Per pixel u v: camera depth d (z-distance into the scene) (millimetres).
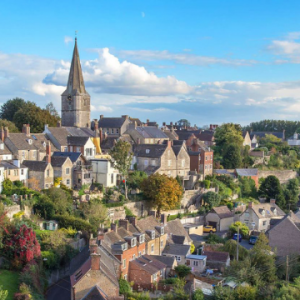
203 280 65500
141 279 62438
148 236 71438
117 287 51219
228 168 129125
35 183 84500
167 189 91500
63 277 63219
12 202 74125
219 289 58188
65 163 89875
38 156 94562
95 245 51750
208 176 115312
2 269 57125
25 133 97125
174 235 79250
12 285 53531
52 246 64188
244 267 67188
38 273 57531
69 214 78375
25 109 126062
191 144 125375
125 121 136250
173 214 96688
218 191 110938
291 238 80312
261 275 67312
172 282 62625
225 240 87688
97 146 113750
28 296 50156
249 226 95625
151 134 128000
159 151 105625
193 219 95812
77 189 90625
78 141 104125
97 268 50094
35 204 76062
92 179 95062
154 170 103312
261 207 98062
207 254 75188
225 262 72812
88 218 78062
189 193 103625
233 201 111125
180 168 109812
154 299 56875
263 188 117125
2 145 88250
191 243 81312
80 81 142250
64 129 108688
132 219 73312
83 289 49625
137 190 96562
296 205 119250
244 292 57969
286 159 144250
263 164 138000
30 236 59906
